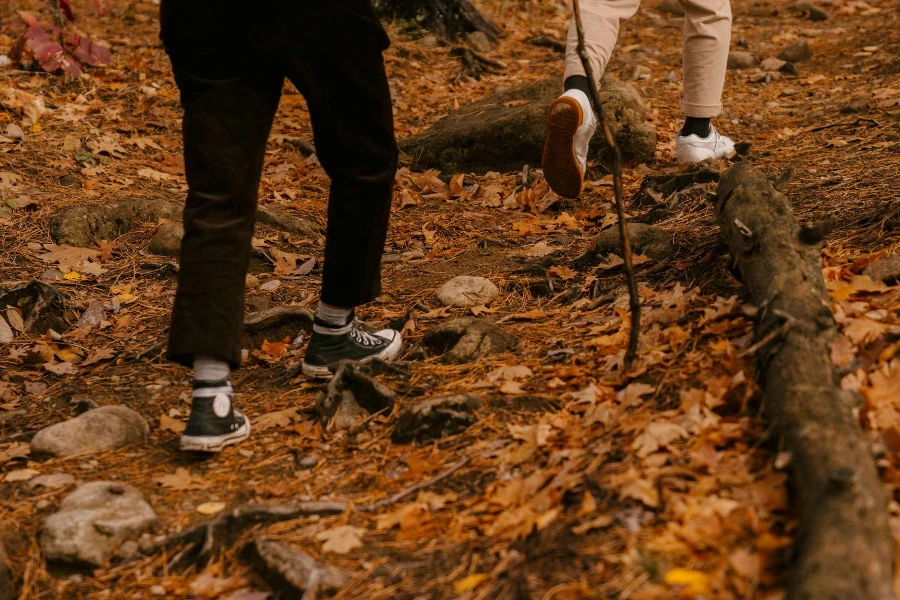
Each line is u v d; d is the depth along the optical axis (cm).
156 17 898
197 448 255
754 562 174
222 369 257
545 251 411
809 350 218
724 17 472
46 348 343
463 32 859
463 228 460
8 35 748
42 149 521
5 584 209
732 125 589
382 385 282
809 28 884
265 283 400
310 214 490
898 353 236
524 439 244
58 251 421
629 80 722
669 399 245
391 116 276
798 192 396
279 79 259
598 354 285
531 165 543
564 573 187
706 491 199
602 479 214
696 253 341
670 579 175
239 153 248
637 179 500
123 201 461
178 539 222
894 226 318
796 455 189
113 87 654
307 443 266
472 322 312
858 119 536
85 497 232
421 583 197
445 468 241
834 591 149
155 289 402
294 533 221
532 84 612
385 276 402
